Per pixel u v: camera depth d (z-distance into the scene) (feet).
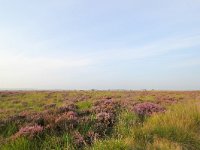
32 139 27.32
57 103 66.49
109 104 50.01
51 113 39.65
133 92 114.21
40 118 34.71
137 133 28.99
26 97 84.12
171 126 31.32
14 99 77.71
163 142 26.89
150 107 47.85
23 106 62.85
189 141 29.04
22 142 25.80
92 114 37.19
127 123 33.53
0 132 32.32
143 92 114.93
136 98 76.84
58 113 38.99
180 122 32.99
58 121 32.27
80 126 31.94
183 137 29.07
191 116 37.73
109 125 34.27
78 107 52.44
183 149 27.22
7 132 32.12
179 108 43.98
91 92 110.52
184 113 38.63
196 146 28.32
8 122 34.99
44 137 28.66
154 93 106.73
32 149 25.71
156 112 43.60
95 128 31.53
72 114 37.35
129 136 27.86
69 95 91.86
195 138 29.63
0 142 27.61
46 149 25.67
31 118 35.70
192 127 33.65
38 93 99.50
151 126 31.60
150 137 28.55
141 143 26.81
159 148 25.57
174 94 100.99
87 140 27.99
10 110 54.49
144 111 44.57
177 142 28.04
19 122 34.50
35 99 77.61
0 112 52.01
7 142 26.96
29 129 29.35
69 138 27.50
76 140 27.50
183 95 96.07
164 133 29.55
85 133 30.19
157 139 27.66
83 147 26.48
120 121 33.14
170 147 26.09
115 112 41.42
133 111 40.01
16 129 32.24
